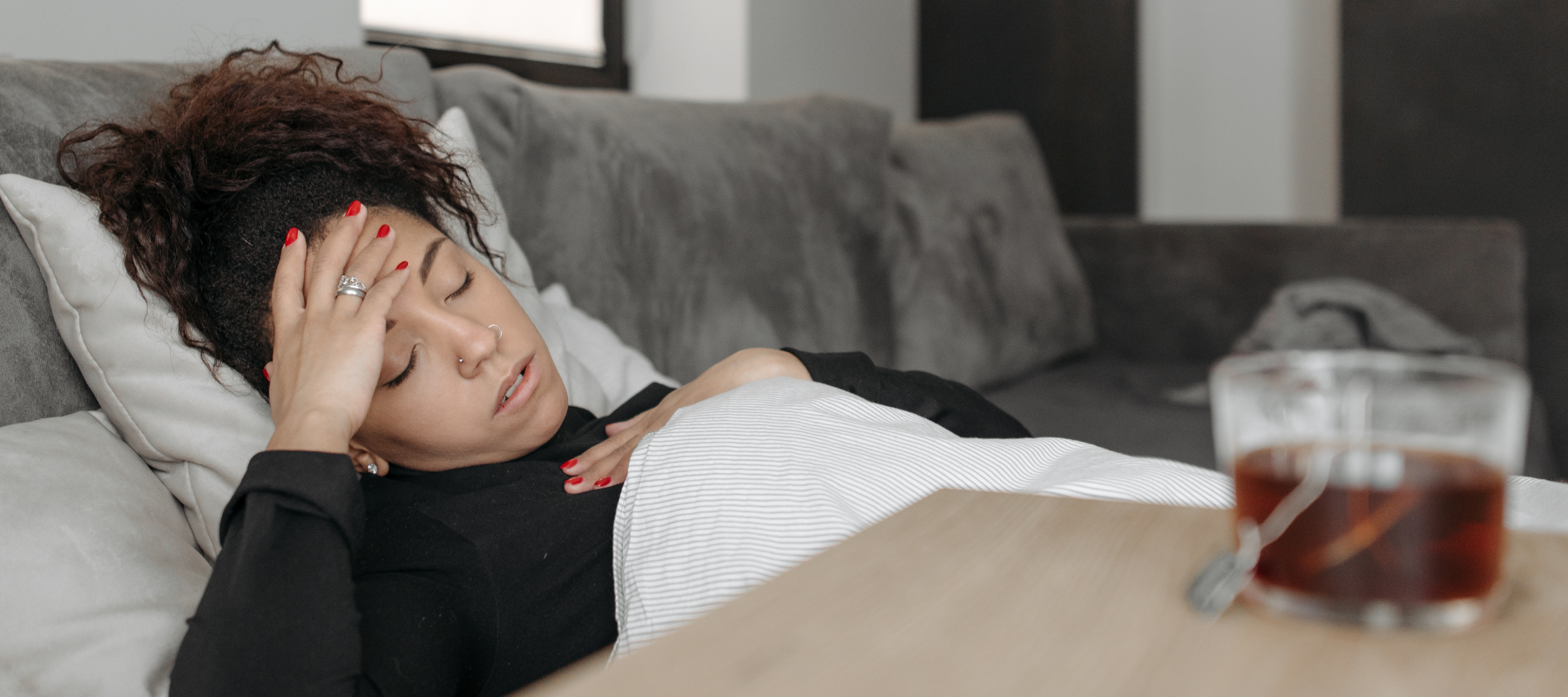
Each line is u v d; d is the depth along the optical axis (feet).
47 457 2.37
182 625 2.27
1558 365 8.16
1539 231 8.22
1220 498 1.99
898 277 6.53
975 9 10.28
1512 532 1.41
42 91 2.92
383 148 2.85
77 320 2.63
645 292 4.89
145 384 2.60
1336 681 0.96
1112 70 10.03
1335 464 1.11
